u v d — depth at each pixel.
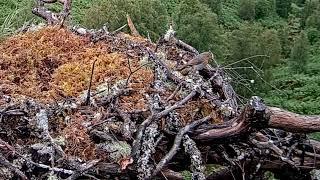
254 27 13.70
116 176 2.56
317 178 2.84
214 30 10.18
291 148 2.77
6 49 3.46
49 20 3.98
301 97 13.27
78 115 2.70
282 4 21.22
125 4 7.85
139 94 2.94
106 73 3.16
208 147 2.76
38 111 2.61
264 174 3.04
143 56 3.39
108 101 2.79
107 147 2.56
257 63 11.49
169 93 2.96
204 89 2.99
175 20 10.10
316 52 17.31
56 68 3.28
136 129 2.60
